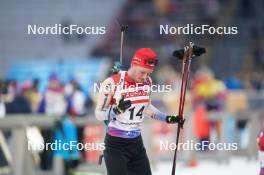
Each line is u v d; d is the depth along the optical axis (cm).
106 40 7188
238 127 4712
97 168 3559
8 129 3241
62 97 4231
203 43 7031
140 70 2192
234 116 4516
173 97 4475
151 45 7019
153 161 3891
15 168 3155
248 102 5441
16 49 7231
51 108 4200
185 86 2339
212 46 7006
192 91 4981
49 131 3441
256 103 5456
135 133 2245
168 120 2319
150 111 2308
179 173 3859
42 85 5612
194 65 6744
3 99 4006
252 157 4519
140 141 2267
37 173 3394
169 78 4919
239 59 6981
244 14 7319
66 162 3406
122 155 2233
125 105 2197
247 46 7088
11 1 7450
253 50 7069
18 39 7275
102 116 2219
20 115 3534
